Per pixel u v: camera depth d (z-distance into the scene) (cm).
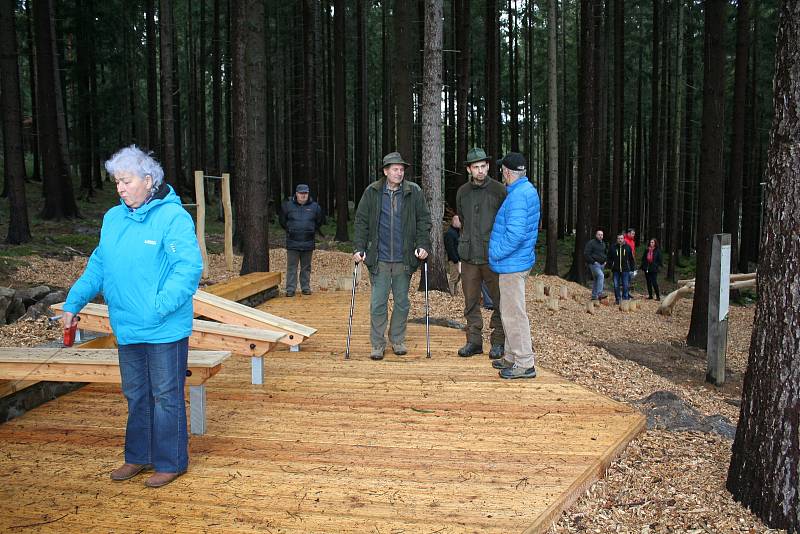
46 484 362
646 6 2967
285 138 3259
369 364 630
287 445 423
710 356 895
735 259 2125
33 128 2912
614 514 361
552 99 1977
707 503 380
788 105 353
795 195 352
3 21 1472
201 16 3028
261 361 561
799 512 349
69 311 345
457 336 763
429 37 1112
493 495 351
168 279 332
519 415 482
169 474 363
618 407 500
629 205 3897
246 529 312
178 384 360
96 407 498
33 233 1747
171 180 1947
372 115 4597
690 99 2755
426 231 645
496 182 615
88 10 2531
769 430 361
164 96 1938
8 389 456
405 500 344
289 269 1068
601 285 1648
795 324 353
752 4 2364
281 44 3216
